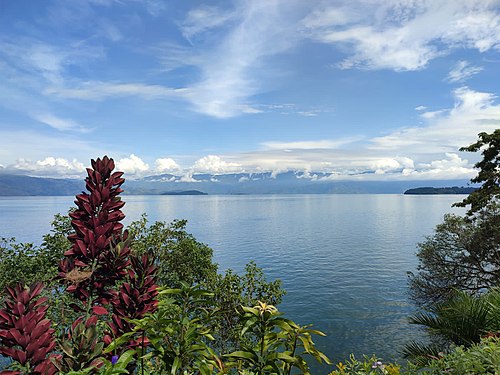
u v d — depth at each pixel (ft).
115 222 9.41
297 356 6.99
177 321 7.46
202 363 7.05
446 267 86.58
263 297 43.80
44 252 33.73
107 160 9.53
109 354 8.00
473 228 86.22
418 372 10.89
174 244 51.78
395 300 240.94
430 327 17.72
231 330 36.60
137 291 8.11
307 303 240.94
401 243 522.47
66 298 18.07
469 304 16.79
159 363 8.39
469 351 10.41
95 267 8.64
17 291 7.58
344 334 180.96
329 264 379.55
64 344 7.22
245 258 427.33
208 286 43.88
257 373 7.09
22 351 6.84
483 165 91.04
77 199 9.09
